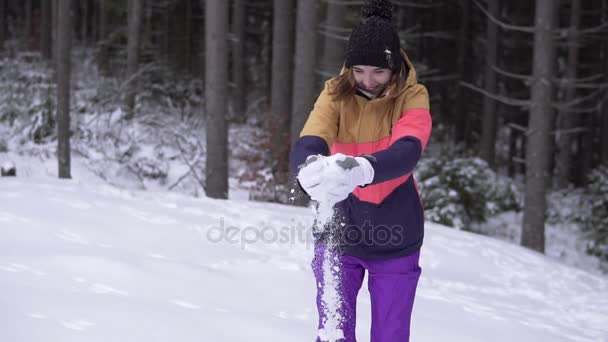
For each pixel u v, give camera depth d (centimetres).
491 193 1327
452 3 2386
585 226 1568
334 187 158
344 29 1077
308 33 1064
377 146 216
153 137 1518
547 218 1619
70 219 520
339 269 221
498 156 2588
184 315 306
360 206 221
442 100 2428
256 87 2556
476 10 2362
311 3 1059
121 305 305
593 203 1557
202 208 694
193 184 1402
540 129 1080
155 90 1892
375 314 234
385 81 208
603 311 571
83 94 1602
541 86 1073
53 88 1524
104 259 386
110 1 2275
